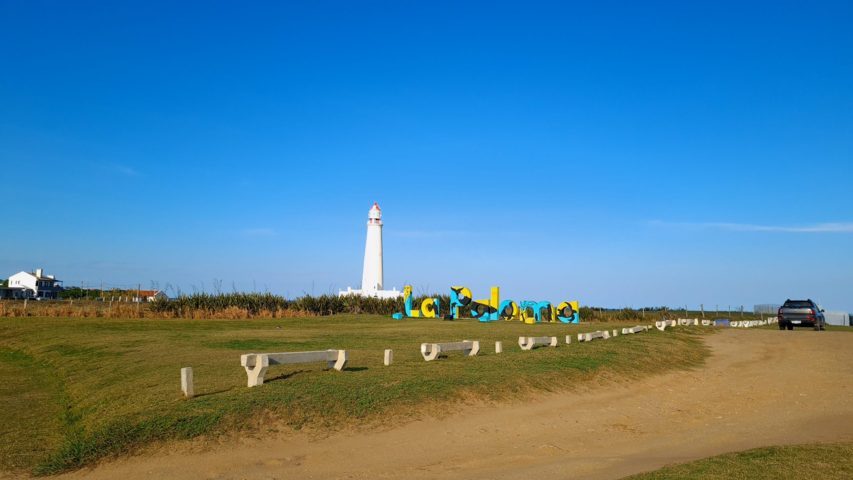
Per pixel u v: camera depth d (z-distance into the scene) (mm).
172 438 10461
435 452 10422
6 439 11477
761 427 12641
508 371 16078
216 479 9008
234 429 10914
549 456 10289
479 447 10773
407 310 45625
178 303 42875
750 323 48219
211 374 15430
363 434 11227
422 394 13344
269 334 28281
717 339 29547
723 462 8945
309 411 11852
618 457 10141
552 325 36844
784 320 37312
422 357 18266
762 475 8156
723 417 13734
